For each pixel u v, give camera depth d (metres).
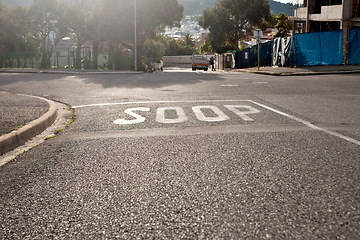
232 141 4.36
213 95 9.65
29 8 43.81
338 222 2.17
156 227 2.18
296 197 2.57
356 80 13.31
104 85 13.80
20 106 7.45
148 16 42.12
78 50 37.97
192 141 4.42
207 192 2.71
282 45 25.53
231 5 55.09
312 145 4.07
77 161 3.72
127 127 5.51
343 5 24.11
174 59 108.81
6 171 3.52
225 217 2.28
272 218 2.25
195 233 2.09
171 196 2.66
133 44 46.75
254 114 6.45
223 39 56.53
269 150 3.89
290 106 7.40
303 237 2.01
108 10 41.94
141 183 2.96
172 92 10.60
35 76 20.34
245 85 12.56
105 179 3.10
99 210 2.46
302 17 30.25
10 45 46.62
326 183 2.83
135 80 16.28
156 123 5.75
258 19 53.81
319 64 22.64
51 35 38.50
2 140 4.33
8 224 2.30
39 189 2.93
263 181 2.92
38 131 5.46
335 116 6.10
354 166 3.25
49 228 2.22
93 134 5.12
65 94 10.96
